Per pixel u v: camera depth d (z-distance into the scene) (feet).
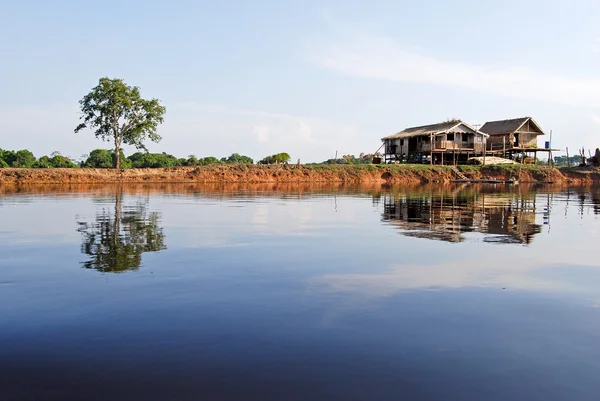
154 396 11.19
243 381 11.89
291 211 55.88
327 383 11.82
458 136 188.24
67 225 40.60
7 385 11.65
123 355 13.32
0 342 14.17
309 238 34.45
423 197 84.38
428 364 12.90
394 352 13.64
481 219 48.21
